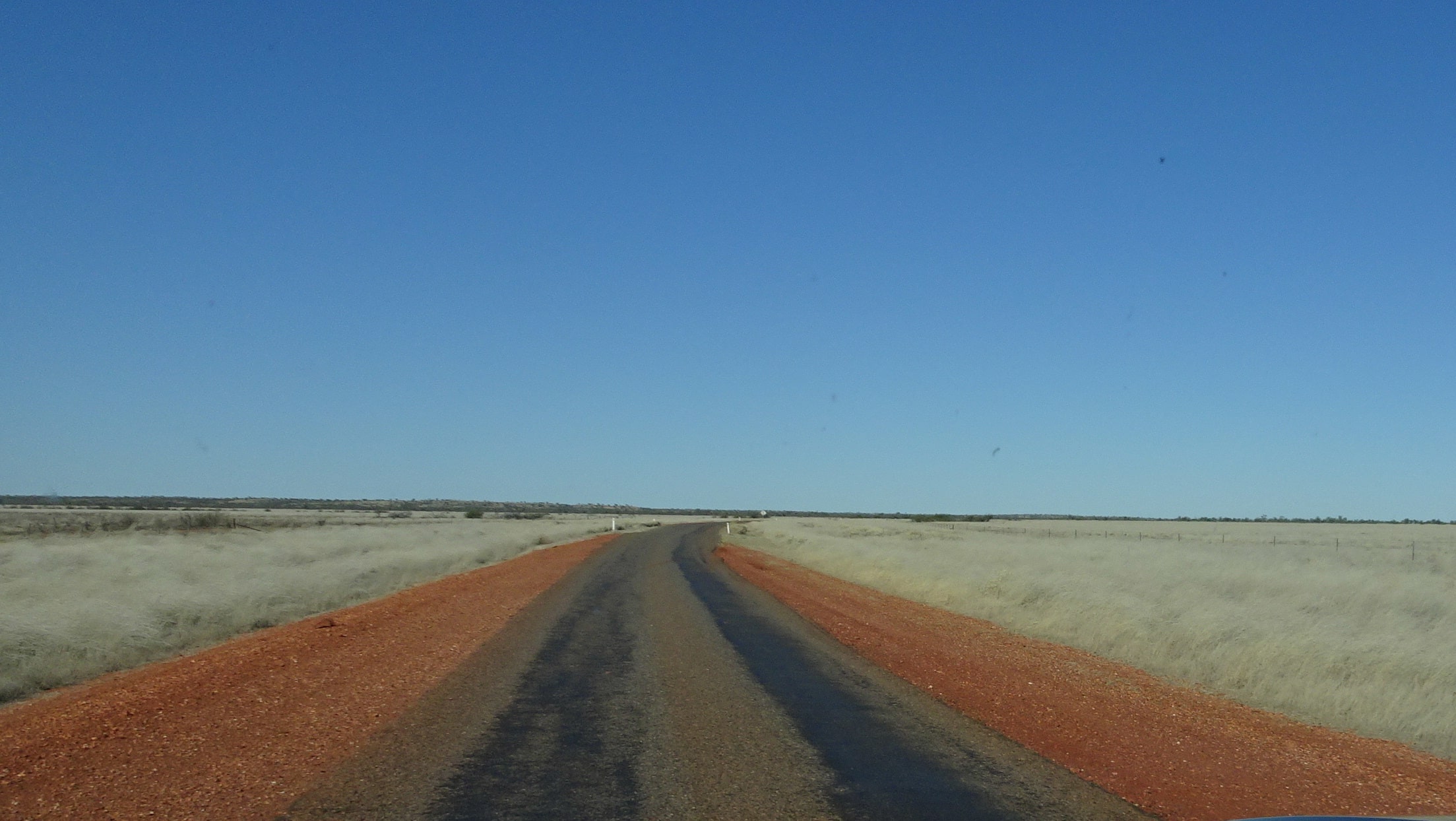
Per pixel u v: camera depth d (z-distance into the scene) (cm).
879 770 845
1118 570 3047
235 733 941
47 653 1348
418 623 1867
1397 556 4425
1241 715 1105
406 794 750
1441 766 892
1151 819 711
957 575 2894
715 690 1221
